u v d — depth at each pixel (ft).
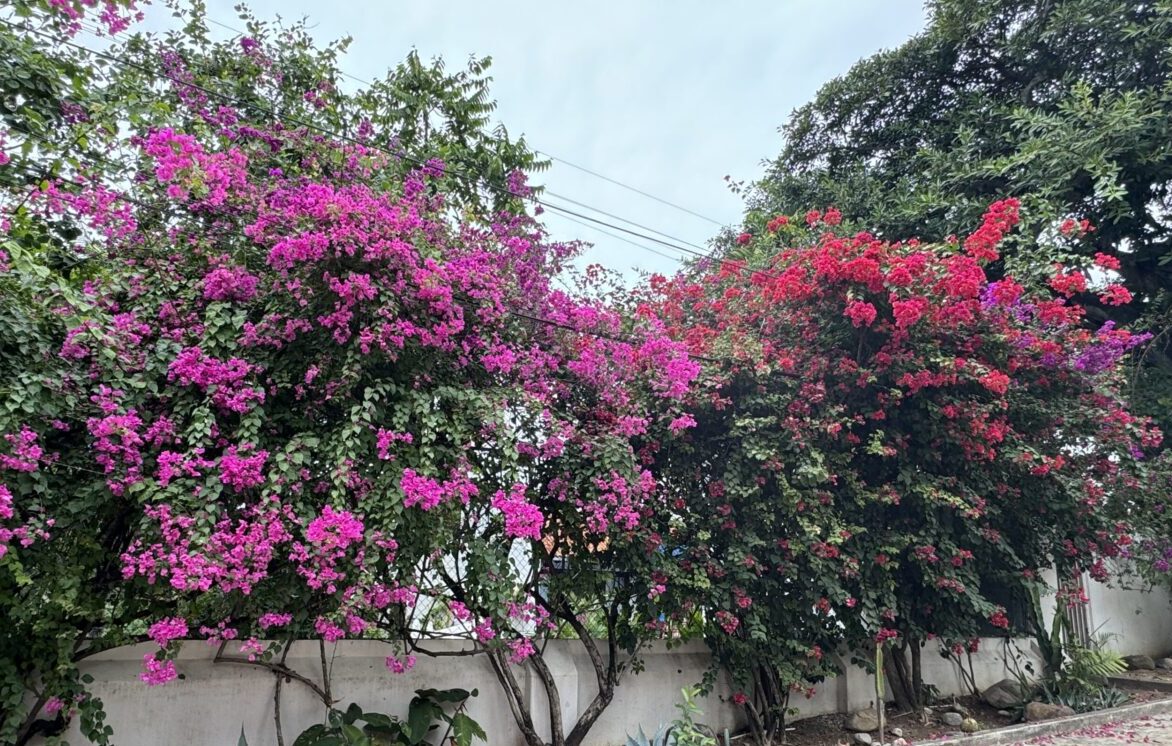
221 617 12.09
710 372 18.49
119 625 12.12
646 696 18.62
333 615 12.35
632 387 17.39
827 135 42.22
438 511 12.98
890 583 19.26
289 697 14.20
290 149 17.65
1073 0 31.55
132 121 14.85
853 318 18.04
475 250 15.31
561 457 15.46
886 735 20.66
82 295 10.98
